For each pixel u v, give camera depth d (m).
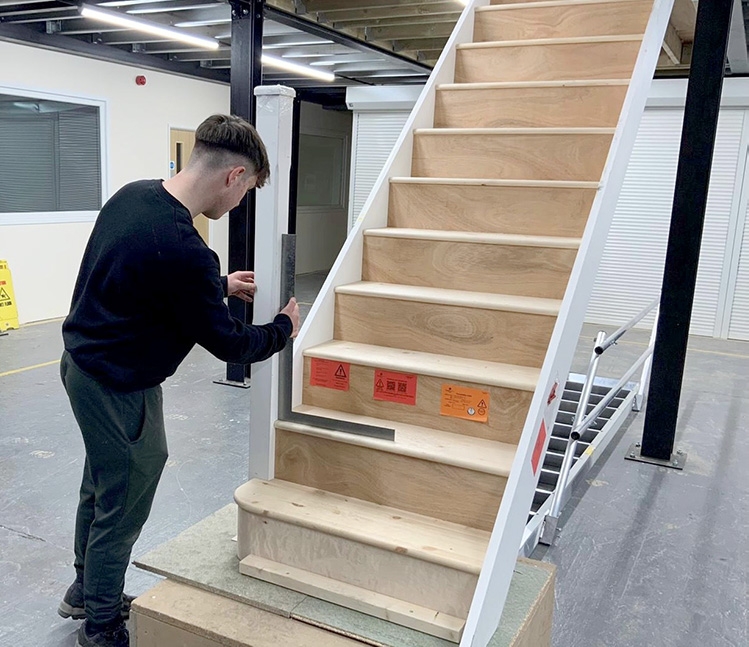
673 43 5.50
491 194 2.36
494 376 1.89
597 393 5.15
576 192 2.23
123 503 1.88
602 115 2.56
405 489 1.88
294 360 2.08
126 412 1.81
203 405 4.52
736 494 3.45
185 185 1.77
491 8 3.07
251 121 4.44
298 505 1.88
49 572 2.52
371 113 8.41
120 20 5.11
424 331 2.15
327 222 11.02
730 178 6.85
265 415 2.01
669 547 2.89
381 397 2.05
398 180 2.50
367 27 5.84
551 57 2.79
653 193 7.15
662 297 3.68
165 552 1.97
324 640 1.62
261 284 1.92
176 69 7.29
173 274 1.66
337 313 2.28
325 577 1.80
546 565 2.00
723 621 2.39
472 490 1.79
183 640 1.70
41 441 3.73
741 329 7.11
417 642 1.59
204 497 3.18
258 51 4.41
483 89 2.72
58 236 6.54
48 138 6.30
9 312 6.16
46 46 5.92
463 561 1.62
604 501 3.33
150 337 1.78
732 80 6.55
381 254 2.38
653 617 2.40
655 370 3.78
